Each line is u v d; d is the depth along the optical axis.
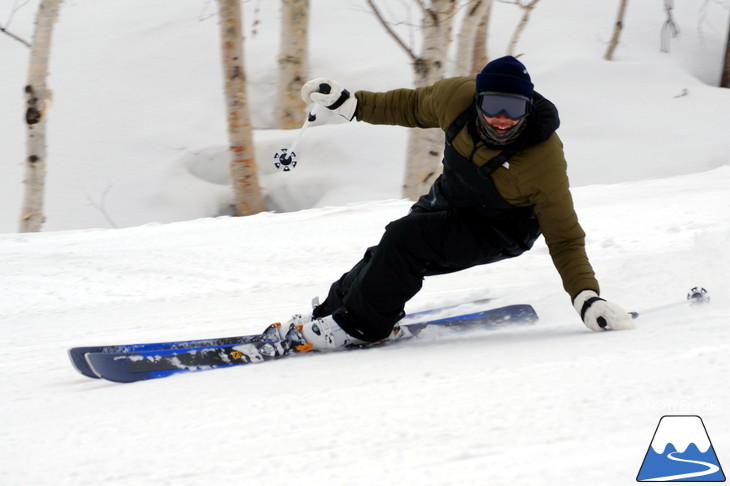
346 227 28.67
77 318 17.92
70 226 59.34
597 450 6.34
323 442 7.09
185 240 27.91
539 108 10.50
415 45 79.56
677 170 64.44
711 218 22.77
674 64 82.38
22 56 78.38
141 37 81.06
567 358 9.29
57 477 6.84
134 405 9.10
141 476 6.67
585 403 7.44
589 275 11.34
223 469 6.65
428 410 7.73
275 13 84.94
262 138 66.19
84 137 68.56
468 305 15.29
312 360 11.27
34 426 8.56
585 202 30.67
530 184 10.76
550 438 6.66
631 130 70.38
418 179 42.72
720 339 9.32
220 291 20.70
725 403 7.07
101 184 63.94
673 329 10.39
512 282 18.31
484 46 62.50
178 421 8.20
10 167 65.38
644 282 15.06
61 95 73.19
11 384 11.42
